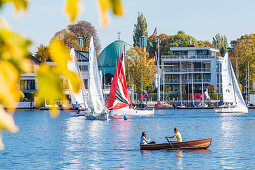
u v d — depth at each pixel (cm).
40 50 11344
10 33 266
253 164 4559
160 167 4431
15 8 263
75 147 6091
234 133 8006
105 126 9738
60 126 9950
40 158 5128
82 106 14562
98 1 278
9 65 267
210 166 4466
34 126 10062
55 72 300
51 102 298
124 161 4825
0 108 271
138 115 12988
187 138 7250
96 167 4516
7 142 6750
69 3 271
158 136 7538
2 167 4547
